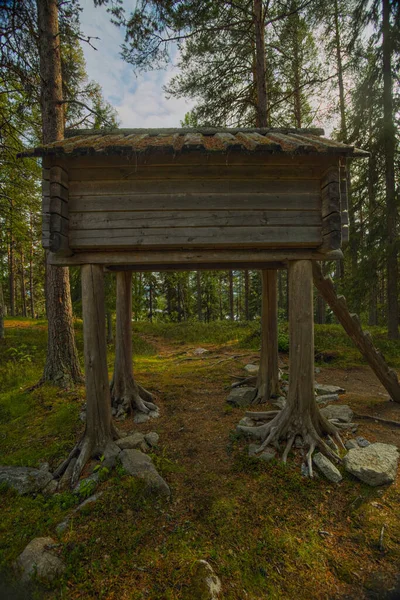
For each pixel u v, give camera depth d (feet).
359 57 30.55
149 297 95.76
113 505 9.35
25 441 13.60
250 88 26.37
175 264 14.42
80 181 11.19
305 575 7.44
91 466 11.37
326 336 33.40
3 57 19.75
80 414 15.40
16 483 10.53
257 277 81.82
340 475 10.23
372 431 13.29
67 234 11.00
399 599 6.81
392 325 30.78
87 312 11.94
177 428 14.30
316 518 8.92
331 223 10.74
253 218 11.25
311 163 11.11
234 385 19.80
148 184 11.23
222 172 11.20
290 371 12.52
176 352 36.99
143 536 8.47
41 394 18.30
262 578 7.39
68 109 27.96
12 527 8.98
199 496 9.85
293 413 12.37
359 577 7.32
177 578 7.32
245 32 24.35
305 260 12.08
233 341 39.73
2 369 25.07
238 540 8.32
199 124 27.63
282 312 43.65
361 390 19.72
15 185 31.63
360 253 32.37
